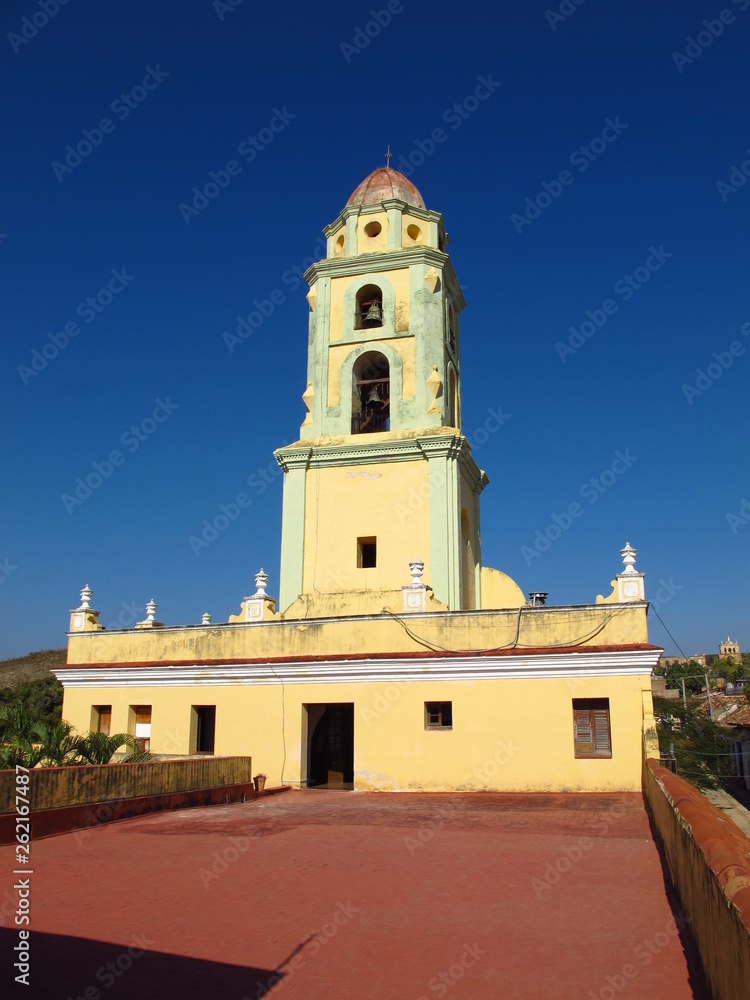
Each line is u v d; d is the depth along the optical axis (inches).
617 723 828.6
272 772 947.3
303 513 1108.5
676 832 391.5
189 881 446.6
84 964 310.2
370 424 1212.5
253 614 1043.3
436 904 390.0
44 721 800.3
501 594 1234.0
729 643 5511.8
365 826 639.1
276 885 434.9
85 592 1162.6
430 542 1048.2
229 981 291.7
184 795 749.9
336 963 308.7
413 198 1301.7
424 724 896.3
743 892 212.4
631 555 887.7
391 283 1188.5
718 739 1483.8
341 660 930.1
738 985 207.0
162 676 1031.6
